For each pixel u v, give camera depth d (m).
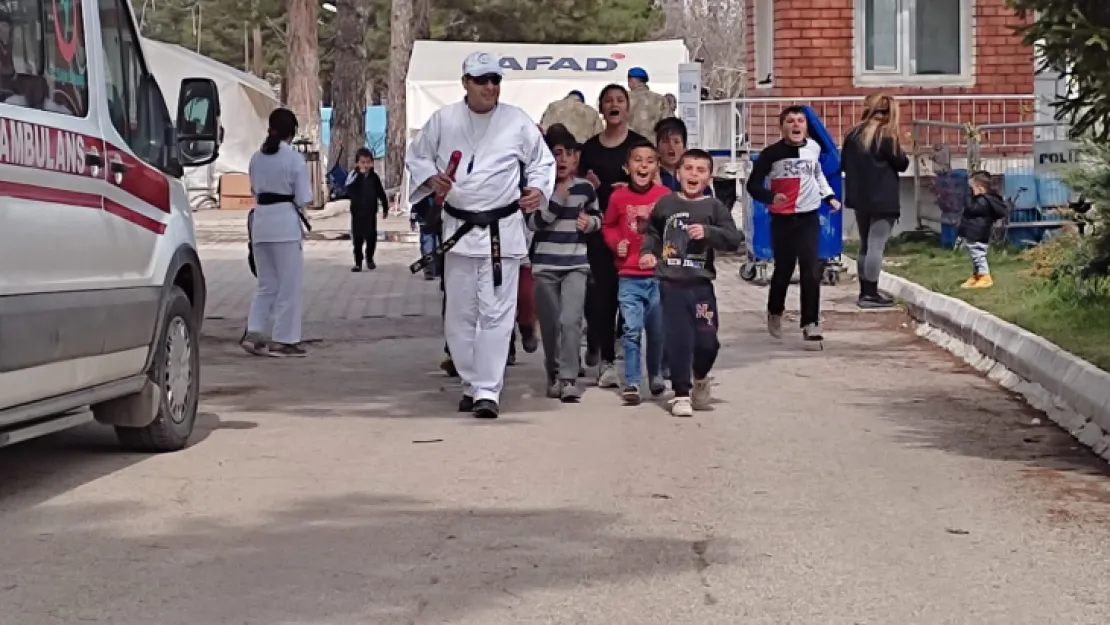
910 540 7.22
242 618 6.05
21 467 8.91
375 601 6.27
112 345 8.37
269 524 7.54
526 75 30.11
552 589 6.43
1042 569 6.73
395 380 12.40
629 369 11.00
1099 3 9.16
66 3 8.10
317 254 26.00
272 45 71.12
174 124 9.75
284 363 13.45
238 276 21.98
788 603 6.23
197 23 71.25
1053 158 19.42
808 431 9.97
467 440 9.70
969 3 23.55
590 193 11.13
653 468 8.84
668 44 31.89
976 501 8.01
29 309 7.43
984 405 10.93
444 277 10.80
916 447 9.44
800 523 7.54
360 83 39.44
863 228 16.16
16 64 7.44
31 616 6.08
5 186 7.23
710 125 24.72
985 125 20.97
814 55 23.59
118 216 8.52
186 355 9.55
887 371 12.54
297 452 9.35
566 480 8.52
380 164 52.84
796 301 17.36
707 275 10.47
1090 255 13.85
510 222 10.52
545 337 11.26
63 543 7.19
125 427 9.12
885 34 23.58
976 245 15.66
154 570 6.73
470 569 6.73
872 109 15.94
